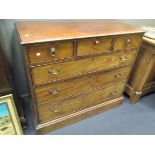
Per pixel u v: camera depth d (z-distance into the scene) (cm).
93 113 177
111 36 128
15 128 144
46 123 152
